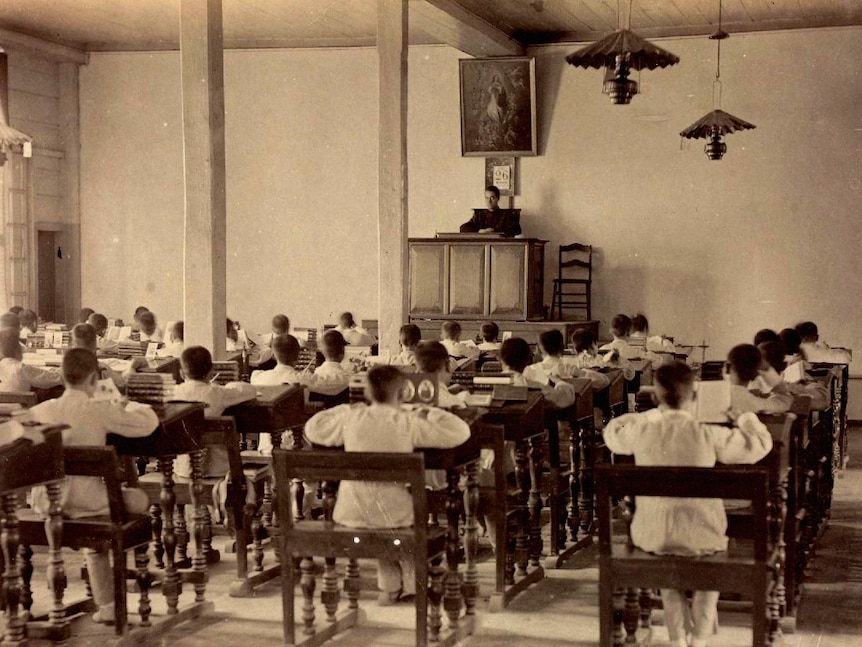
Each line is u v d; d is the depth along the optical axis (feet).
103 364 28.40
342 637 18.21
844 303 49.44
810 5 46.91
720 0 45.91
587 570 22.99
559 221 53.36
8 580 16.94
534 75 52.39
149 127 58.23
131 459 20.93
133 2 48.91
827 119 49.19
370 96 55.52
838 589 21.86
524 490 21.85
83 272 59.47
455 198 54.75
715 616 16.85
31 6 49.73
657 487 14.98
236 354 37.65
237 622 19.06
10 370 27.45
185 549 22.04
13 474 15.90
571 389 23.02
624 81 28.35
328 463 16.26
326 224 56.39
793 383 23.93
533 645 17.94
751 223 50.60
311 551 16.66
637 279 52.39
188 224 33.47
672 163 51.62
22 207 55.77
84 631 18.08
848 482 34.63
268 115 56.65
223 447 22.53
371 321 52.75
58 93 58.65
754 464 16.37
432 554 16.65
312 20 51.47
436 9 43.14
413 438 17.11
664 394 16.31
